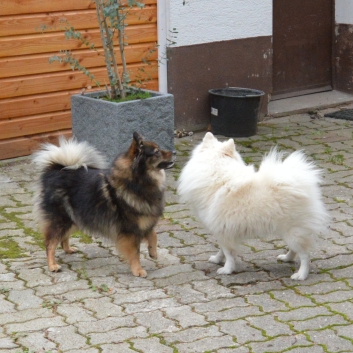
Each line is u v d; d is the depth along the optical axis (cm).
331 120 1053
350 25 1151
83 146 608
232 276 566
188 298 527
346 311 499
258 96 952
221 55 1002
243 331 473
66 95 899
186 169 573
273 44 1113
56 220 584
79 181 584
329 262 591
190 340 462
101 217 569
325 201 737
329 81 1196
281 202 533
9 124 862
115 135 786
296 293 532
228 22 996
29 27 850
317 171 557
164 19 942
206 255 612
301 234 543
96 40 910
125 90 823
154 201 566
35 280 562
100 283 556
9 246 636
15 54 847
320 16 1162
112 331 476
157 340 463
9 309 511
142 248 630
